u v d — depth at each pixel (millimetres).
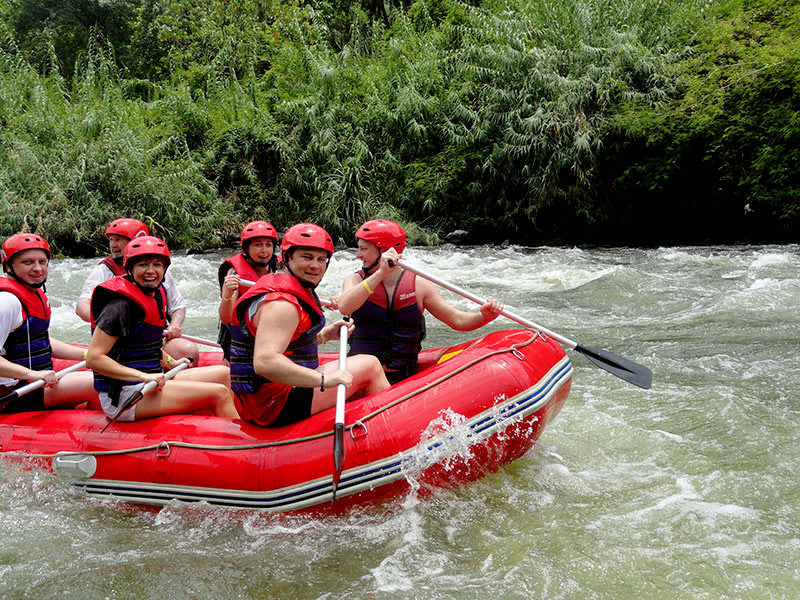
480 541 3016
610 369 3975
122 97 17219
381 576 2768
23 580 2775
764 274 8648
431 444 3164
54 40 24781
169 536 3107
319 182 14594
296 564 2871
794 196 12117
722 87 12570
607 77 13359
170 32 22609
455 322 3881
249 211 15109
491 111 13938
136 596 2666
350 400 3588
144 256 3338
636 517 3182
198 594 2676
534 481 3545
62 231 12617
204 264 11297
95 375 3426
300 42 18688
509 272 10086
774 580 2680
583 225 13984
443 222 14352
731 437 4008
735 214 13234
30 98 15555
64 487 3391
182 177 14117
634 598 2594
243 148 15289
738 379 4969
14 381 3713
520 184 13891
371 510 3176
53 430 3482
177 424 3379
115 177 13297
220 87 17578
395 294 3771
